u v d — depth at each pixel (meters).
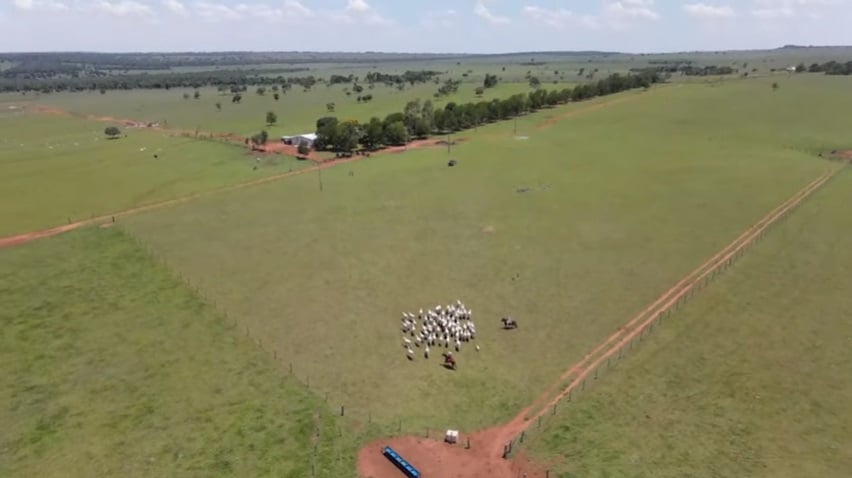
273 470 46.72
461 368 61.12
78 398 55.34
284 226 101.31
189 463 47.44
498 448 49.31
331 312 72.19
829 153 145.75
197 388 56.94
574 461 47.06
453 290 78.44
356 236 96.75
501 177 130.88
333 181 131.12
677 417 51.69
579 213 106.00
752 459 46.34
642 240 92.62
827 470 44.88
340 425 51.94
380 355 63.41
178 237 95.31
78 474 46.25
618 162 141.00
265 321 69.69
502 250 90.69
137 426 51.69
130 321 68.75
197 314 70.56
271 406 54.41
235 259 86.94
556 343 65.19
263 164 151.12
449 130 194.62
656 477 44.78
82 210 111.62
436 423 52.56
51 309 71.00
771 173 125.62
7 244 91.81
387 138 172.38
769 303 71.19
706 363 59.59
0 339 64.31
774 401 53.38
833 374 57.16
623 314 70.56
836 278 76.94
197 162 155.12
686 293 74.62
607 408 53.41
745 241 90.12
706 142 158.75
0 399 54.94
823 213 100.38
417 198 116.94
